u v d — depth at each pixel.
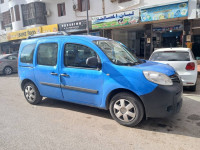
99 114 4.30
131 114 3.47
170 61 5.74
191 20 9.97
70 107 4.89
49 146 2.99
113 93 3.72
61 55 4.27
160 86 3.22
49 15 17.84
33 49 4.93
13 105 5.29
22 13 19.12
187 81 5.54
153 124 3.69
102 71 3.65
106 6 13.97
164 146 2.90
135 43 16.75
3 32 23.78
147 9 10.43
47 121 4.00
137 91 3.30
